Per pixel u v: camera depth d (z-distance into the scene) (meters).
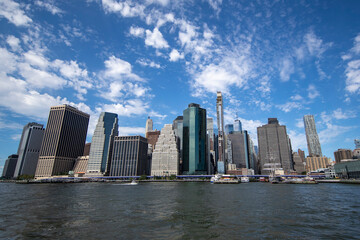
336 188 149.88
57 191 124.69
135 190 133.12
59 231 32.62
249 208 54.31
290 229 33.69
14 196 89.31
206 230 33.19
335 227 34.91
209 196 87.38
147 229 33.78
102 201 69.81
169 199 75.88
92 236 30.22
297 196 86.75
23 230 33.16
